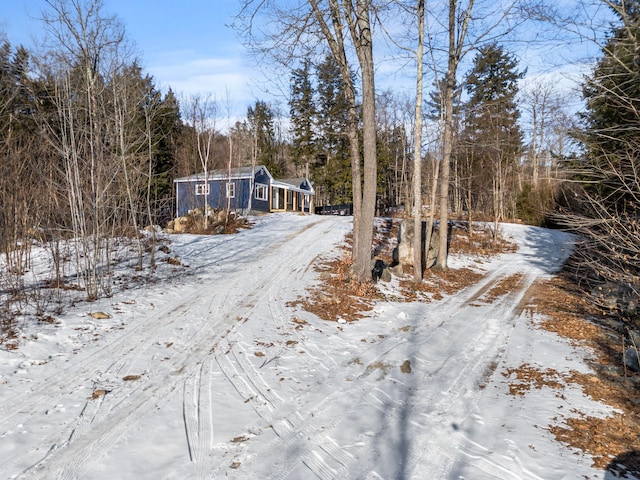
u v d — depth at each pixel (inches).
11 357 237.3
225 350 273.6
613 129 319.9
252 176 1160.8
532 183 1418.6
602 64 326.6
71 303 339.9
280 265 541.3
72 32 396.2
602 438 199.6
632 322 400.2
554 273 711.1
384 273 512.1
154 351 263.7
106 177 413.1
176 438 174.4
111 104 553.3
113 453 161.6
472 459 173.8
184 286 424.2
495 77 968.3
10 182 410.3
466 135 852.6
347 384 241.1
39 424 178.7
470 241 981.8
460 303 478.6
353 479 154.4
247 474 153.3
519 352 323.0
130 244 576.4
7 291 354.9
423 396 235.3
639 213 357.4
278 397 217.5
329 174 1509.6
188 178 1043.3
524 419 214.2
